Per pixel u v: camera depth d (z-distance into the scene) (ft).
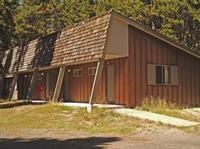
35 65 106.22
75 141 46.75
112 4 136.05
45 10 174.40
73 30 88.63
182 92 86.84
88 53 78.59
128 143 44.24
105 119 64.28
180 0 123.75
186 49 86.84
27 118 71.31
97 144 44.04
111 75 84.28
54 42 97.40
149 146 41.96
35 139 49.19
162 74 84.02
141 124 59.41
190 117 68.95
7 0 113.70
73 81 97.40
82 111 71.46
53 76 107.96
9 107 92.32
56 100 92.07
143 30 80.84
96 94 80.79
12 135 53.42
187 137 48.83
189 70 88.38
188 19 127.54
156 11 128.16
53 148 42.11
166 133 52.24
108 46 76.74
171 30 124.77
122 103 80.53
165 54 84.64
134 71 80.23
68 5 168.86
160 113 71.56
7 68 133.49
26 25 168.14
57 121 65.46
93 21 80.53
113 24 77.36
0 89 149.59
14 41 153.89
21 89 136.36
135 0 131.13
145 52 81.71
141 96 80.53
